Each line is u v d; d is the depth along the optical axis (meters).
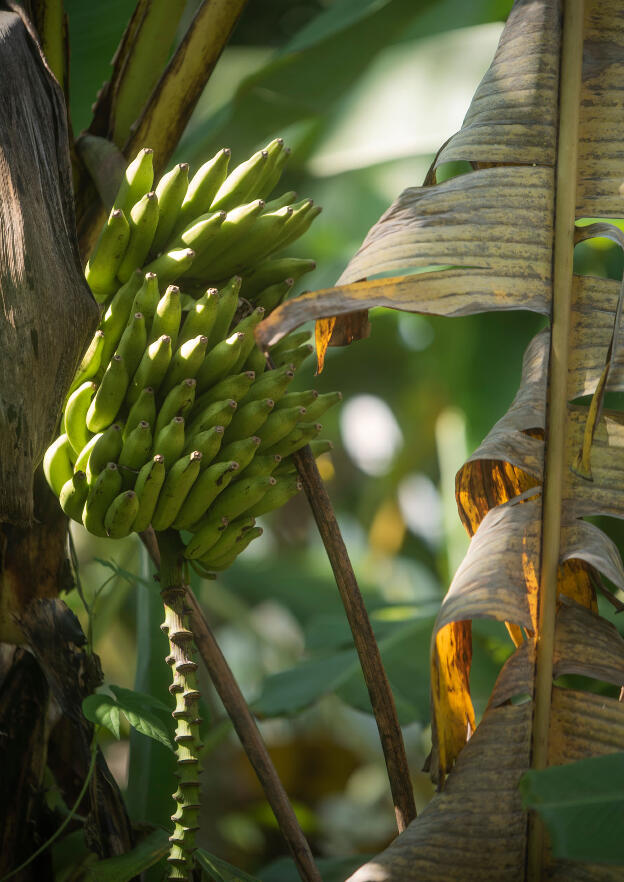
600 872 4.02
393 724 4.20
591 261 6.06
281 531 12.24
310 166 6.21
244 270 4.24
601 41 4.18
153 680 4.63
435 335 7.37
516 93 4.17
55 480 4.15
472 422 6.62
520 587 4.07
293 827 4.22
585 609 4.11
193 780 4.04
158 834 4.26
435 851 4.02
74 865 4.40
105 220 4.38
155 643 4.65
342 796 8.99
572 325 4.14
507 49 4.21
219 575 8.63
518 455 4.10
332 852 8.51
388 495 10.89
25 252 4.04
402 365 10.03
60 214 4.10
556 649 4.08
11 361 4.02
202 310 4.12
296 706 5.04
